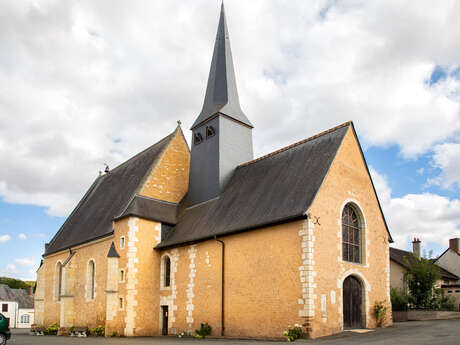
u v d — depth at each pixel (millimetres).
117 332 22000
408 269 27188
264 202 19297
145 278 22906
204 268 20672
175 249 22844
